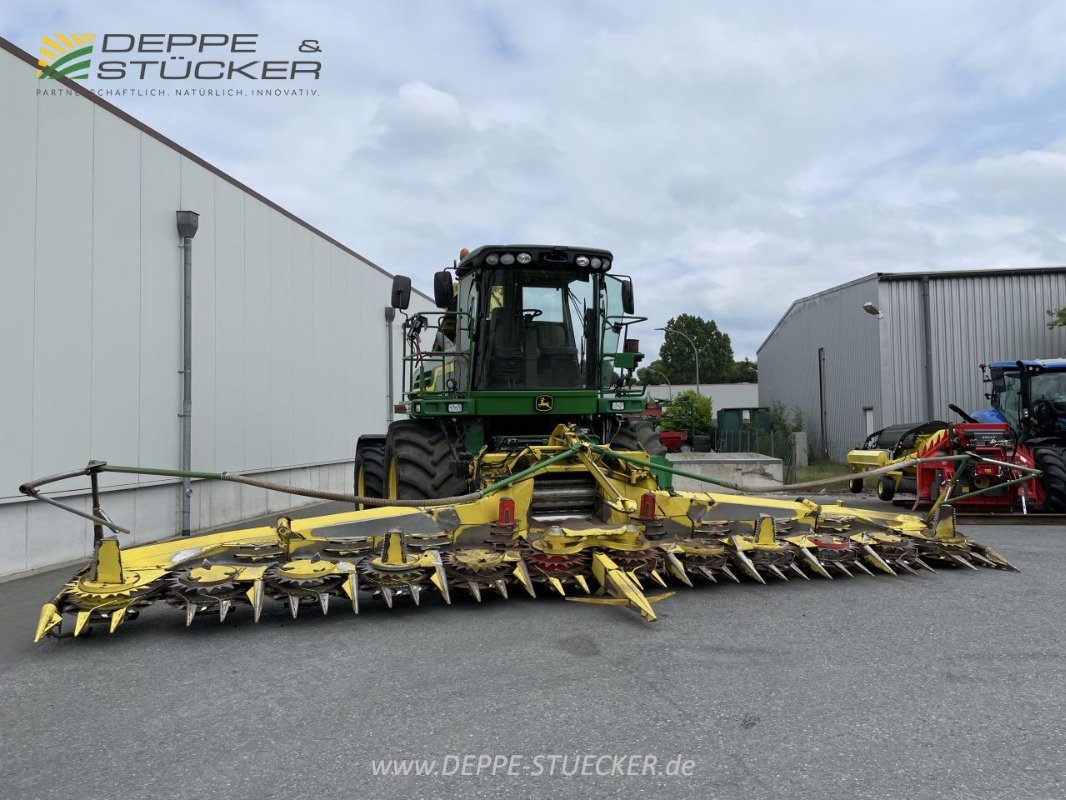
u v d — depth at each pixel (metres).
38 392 8.53
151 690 4.13
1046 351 21.17
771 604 5.78
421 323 8.93
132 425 10.17
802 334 29.39
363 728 3.56
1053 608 5.59
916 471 13.14
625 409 8.18
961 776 3.01
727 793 2.91
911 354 21.86
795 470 22.36
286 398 14.91
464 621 5.41
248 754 3.30
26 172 8.40
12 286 8.20
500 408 7.85
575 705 3.80
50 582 7.74
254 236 13.66
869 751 3.25
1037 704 3.73
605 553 5.97
